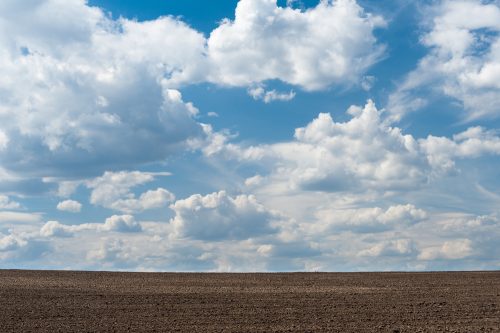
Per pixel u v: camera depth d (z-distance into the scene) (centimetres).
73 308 1986
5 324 1694
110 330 1605
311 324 1692
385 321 1744
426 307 2014
